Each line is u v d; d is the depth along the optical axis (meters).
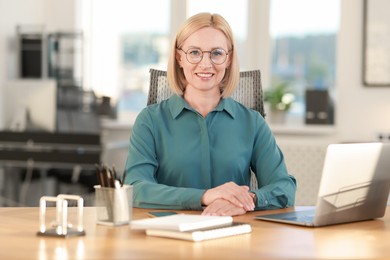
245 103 3.14
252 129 2.94
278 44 7.12
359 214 2.45
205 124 2.88
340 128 6.74
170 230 2.12
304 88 7.08
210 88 2.84
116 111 7.30
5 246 2.02
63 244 2.04
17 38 6.97
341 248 2.02
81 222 2.19
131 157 2.86
